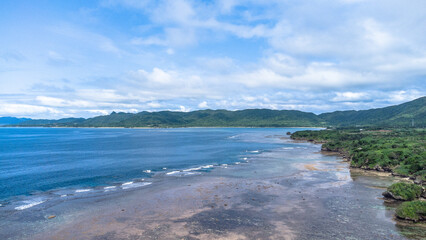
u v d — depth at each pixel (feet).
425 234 91.71
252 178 180.34
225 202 127.54
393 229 95.96
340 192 144.25
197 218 107.04
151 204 124.57
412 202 108.88
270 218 107.04
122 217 108.17
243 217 108.17
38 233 93.45
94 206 121.70
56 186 160.15
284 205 123.03
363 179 175.94
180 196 137.18
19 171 209.36
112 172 203.92
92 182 170.71
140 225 100.12
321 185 160.15
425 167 174.29
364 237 89.86
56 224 101.09
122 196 137.39
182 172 203.51
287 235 91.56
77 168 222.07
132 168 221.66
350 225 99.76
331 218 106.83
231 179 177.58
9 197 136.77
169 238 89.40
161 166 232.12
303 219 105.91
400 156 207.62
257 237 90.12
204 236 90.84
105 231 94.94
